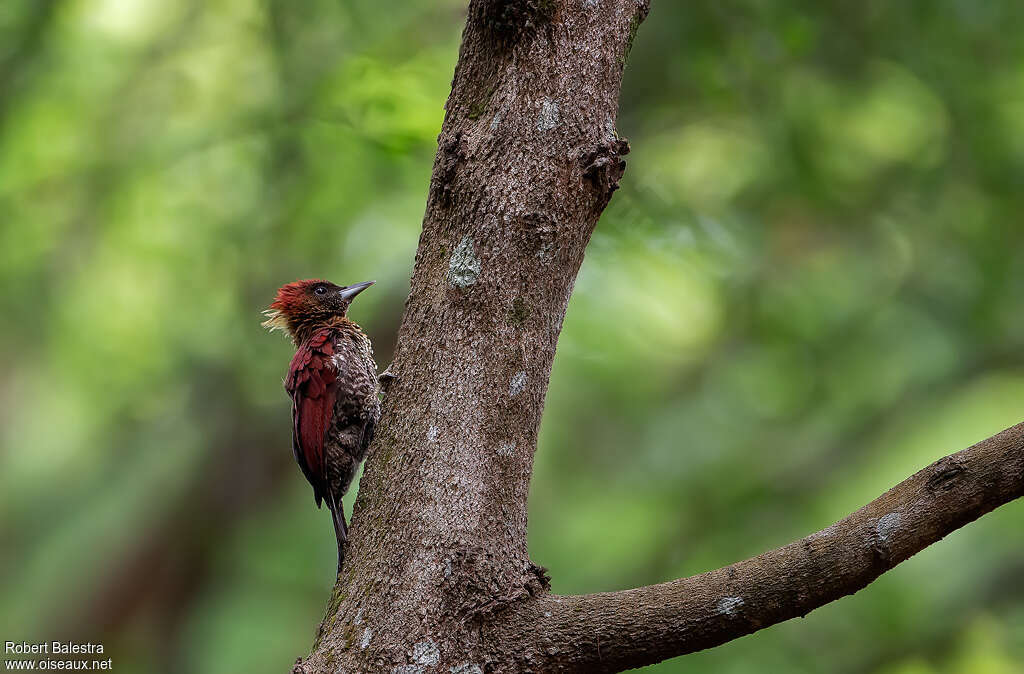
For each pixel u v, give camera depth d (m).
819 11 12.45
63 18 13.86
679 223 12.10
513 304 4.70
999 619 13.61
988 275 13.18
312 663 4.37
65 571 14.09
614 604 4.29
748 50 12.16
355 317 12.77
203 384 13.55
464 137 4.83
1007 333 13.56
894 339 13.88
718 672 12.18
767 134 12.93
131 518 13.50
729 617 4.11
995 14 12.09
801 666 12.64
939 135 13.38
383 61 11.95
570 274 4.81
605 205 4.87
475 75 4.95
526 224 4.71
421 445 4.64
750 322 13.84
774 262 13.84
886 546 3.97
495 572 4.42
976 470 3.95
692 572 14.08
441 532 4.47
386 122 11.19
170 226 13.98
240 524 13.04
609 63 4.88
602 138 4.80
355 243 13.06
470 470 4.56
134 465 14.05
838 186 13.27
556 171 4.73
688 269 12.63
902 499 4.04
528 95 4.78
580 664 4.26
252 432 13.00
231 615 13.48
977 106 12.77
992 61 12.64
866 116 13.62
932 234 13.75
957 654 13.31
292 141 12.39
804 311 13.91
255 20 13.19
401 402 4.79
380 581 4.46
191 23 14.07
